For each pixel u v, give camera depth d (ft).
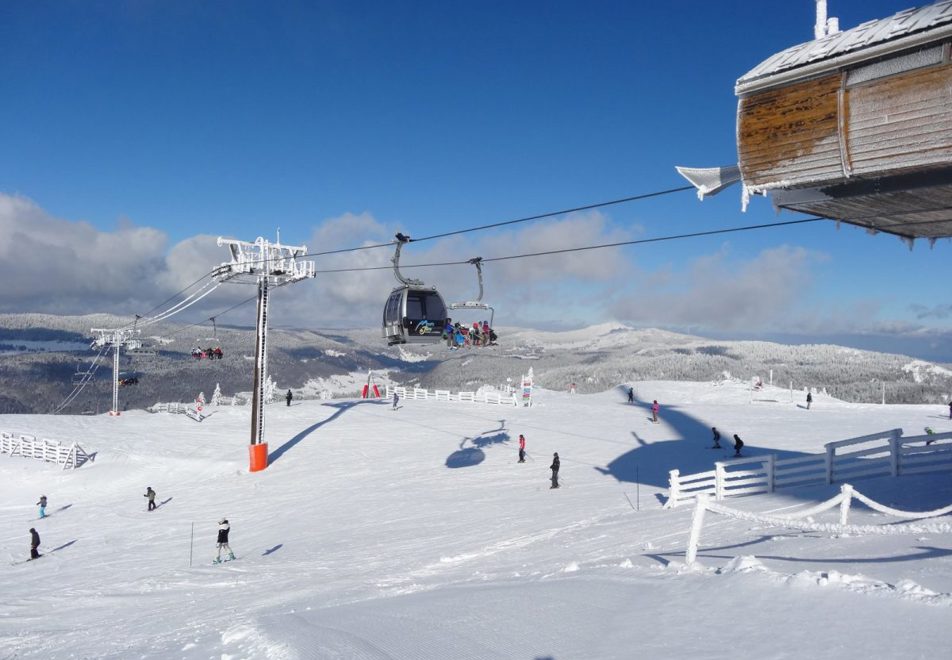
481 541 69.05
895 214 45.01
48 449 151.02
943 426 145.07
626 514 73.10
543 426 159.22
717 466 74.59
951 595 25.49
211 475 133.39
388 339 76.07
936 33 36.11
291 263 136.15
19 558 88.99
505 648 26.12
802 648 22.49
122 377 214.28
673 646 24.12
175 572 71.77
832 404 200.75
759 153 43.65
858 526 46.73
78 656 40.22
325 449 145.18
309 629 31.60
